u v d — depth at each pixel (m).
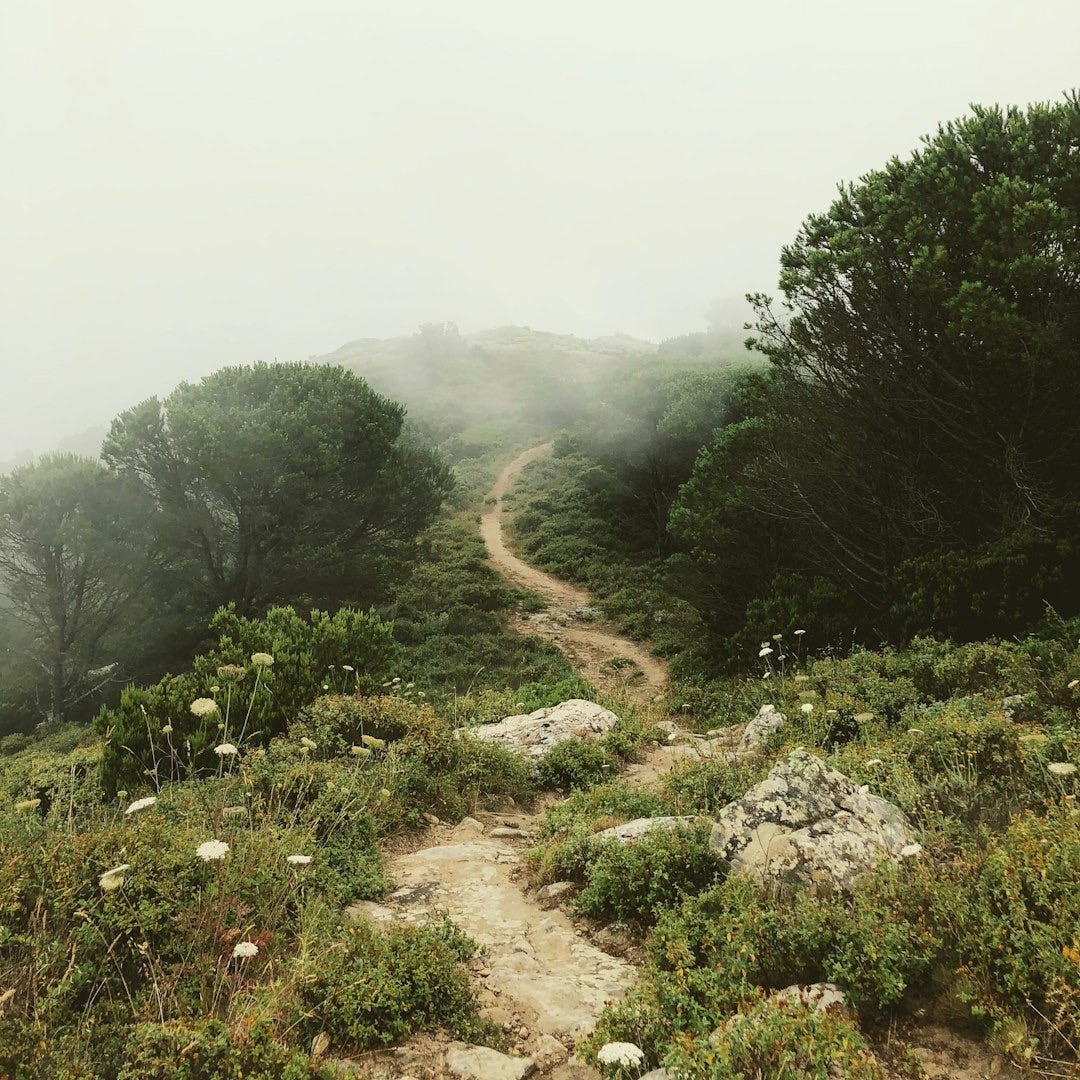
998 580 10.40
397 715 8.61
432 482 26.34
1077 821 3.57
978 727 5.48
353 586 23.64
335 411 22.58
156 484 21.83
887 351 12.84
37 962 3.11
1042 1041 2.68
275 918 3.91
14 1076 2.49
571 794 8.34
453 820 7.34
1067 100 10.32
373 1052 3.23
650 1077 2.78
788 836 4.33
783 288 13.56
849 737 7.30
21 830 4.39
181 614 21.94
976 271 10.76
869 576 14.78
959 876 3.57
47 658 21.39
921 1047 2.88
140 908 3.56
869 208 12.75
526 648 24.84
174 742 8.06
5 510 20.02
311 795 6.20
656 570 32.44
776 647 13.59
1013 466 11.47
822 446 14.75
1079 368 10.70
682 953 3.55
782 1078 2.45
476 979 3.96
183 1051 2.61
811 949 3.41
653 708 15.20
